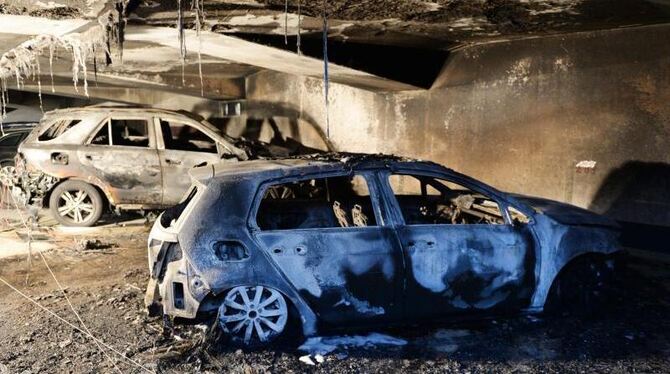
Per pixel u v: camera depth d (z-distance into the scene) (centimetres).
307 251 404
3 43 691
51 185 799
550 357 392
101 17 551
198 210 403
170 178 816
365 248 411
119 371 370
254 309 400
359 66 813
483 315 439
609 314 473
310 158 476
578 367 377
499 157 813
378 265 412
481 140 836
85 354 396
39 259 655
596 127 700
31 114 1518
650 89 647
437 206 526
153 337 425
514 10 581
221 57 885
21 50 734
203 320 404
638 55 655
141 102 1512
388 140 1000
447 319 433
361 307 412
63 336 428
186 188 824
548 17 612
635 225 674
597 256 465
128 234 784
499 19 624
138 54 852
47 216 893
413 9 577
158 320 459
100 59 749
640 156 663
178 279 394
